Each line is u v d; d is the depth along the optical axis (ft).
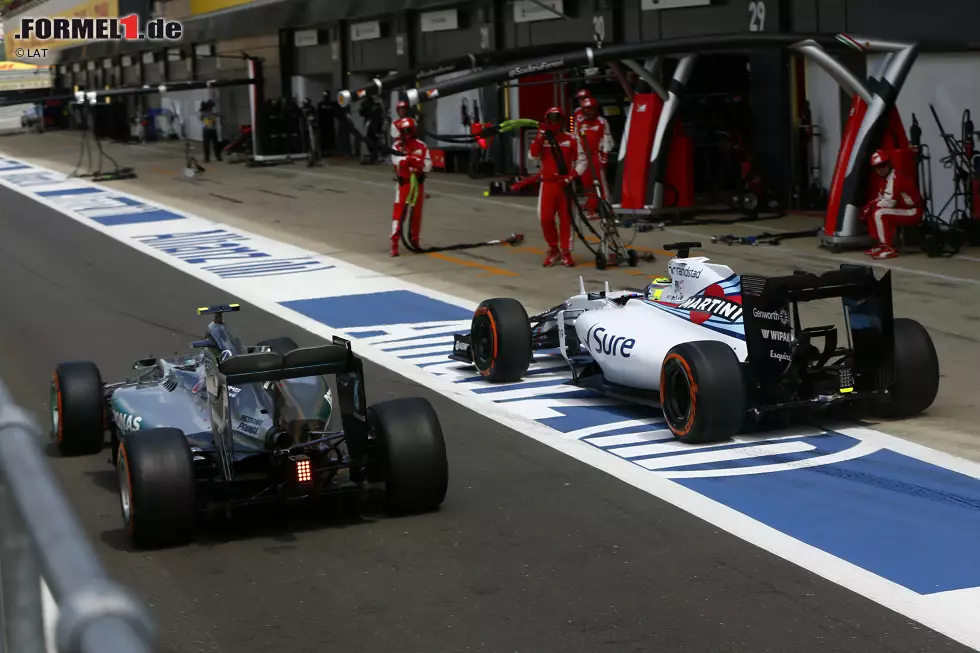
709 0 71.51
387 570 19.06
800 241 56.90
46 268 58.29
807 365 26.66
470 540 20.35
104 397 27.45
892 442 25.45
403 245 60.54
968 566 18.30
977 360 33.04
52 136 182.91
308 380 21.71
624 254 52.75
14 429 5.10
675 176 66.49
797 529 20.30
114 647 3.51
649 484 23.17
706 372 24.79
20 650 4.54
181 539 20.34
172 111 166.91
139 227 74.64
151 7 167.94
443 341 38.96
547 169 52.26
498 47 93.81
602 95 84.28
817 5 64.23
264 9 128.26
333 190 91.91
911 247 53.42
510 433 27.53
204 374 23.16
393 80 57.67
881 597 17.21
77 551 3.98
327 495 22.24
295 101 121.60
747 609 16.99
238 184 100.12
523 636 16.35
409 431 21.17
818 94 67.56
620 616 16.93
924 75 57.72
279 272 55.21
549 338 34.32
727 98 73.15
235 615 17.38
